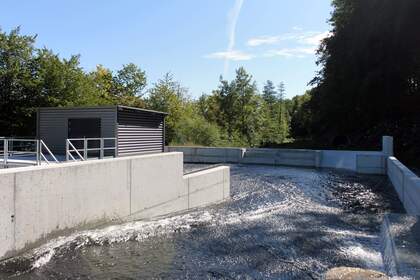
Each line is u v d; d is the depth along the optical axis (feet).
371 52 110.42
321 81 144.05
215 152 91.71
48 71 96.02
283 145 141.08
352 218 37.11
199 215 38.14
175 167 39.63
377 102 114.01
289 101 357.00
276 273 23.02
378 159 71.92
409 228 23.31
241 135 164.35
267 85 359.25
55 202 25.84
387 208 42.11
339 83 126.31
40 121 57.93
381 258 25.41
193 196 42.37
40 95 95.30
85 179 28.48
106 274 22.31
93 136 55.67
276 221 35.68
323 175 69.72
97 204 29.71
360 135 124.06
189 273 22.90
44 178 24.93
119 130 55.42
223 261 25.03
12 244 22.74
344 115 129.59
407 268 16.96
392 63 106.11
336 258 25.54
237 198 48.32
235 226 33.68
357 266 24.04
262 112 187.73
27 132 95.40
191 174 43.60
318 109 142.41
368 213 39.47
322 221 35.83
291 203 44.80
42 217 24.80
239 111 181.16
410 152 94.17
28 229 23.77
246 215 38.32
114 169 31.42
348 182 61.41
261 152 89.40
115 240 28.30
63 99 97.81
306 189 54.54
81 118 56.24
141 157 34.63
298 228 33.22
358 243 28.86
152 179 36.14
